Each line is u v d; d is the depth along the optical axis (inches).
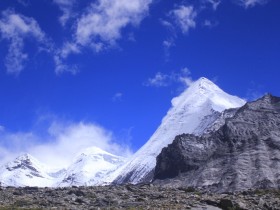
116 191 3956.7
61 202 3373.5
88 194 3784.5
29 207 3218.5
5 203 3452.3
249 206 2950.3
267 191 4094.5
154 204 3127.5
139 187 4232.3
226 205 2945.4
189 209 2906.0
